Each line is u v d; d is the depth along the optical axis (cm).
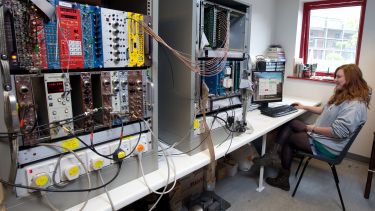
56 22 83
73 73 90
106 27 96
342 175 271
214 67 149
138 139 115
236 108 178
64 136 91
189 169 132
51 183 88
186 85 140
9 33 73
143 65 112
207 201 202
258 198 225
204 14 147
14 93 76
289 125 242
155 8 112
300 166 274
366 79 297
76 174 93
